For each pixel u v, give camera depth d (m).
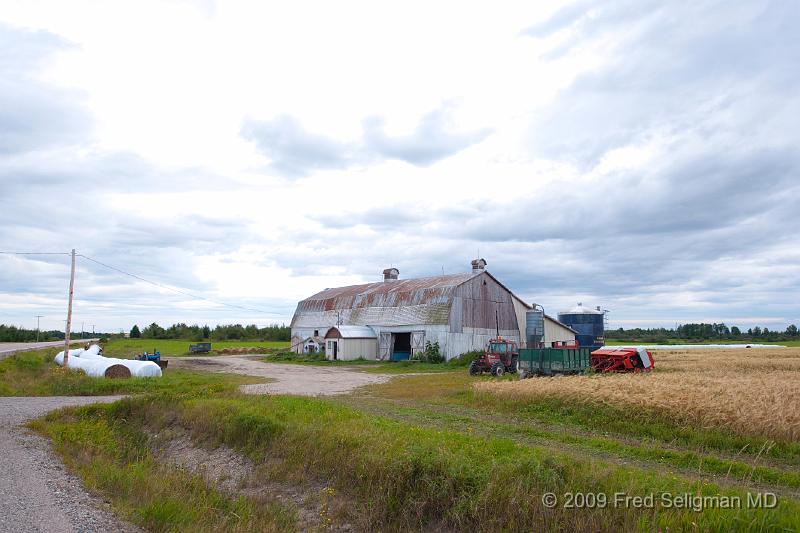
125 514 9.59
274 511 10.05
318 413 14.73
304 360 53.56
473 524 8.35
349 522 9.44
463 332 49.03
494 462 8.97
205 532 9.12
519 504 8.12
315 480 11.09
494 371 33.78
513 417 17.53
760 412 13.71
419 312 49.94
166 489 11.23
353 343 51.97
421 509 8.89
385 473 9.68
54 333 141.50
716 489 8.16
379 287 60.56
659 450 12.50
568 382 19.69
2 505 9.64
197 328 118.81
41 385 27.95
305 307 67.38
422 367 42.59
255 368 44.12
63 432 16.36
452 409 19.22
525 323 56.25
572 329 55.88
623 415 15.93
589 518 7.58
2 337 106.62
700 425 14.28
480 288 51.59
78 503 10.06
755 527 6.80
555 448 12.79
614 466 9.58
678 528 6.91
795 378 21.39
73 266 35.94
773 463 11.92
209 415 15.84
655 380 19.59
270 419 13.90
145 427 17.56
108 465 13.23
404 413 17.98
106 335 160.62
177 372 37.56
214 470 13.09
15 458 13.21
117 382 27.61
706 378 20.52
